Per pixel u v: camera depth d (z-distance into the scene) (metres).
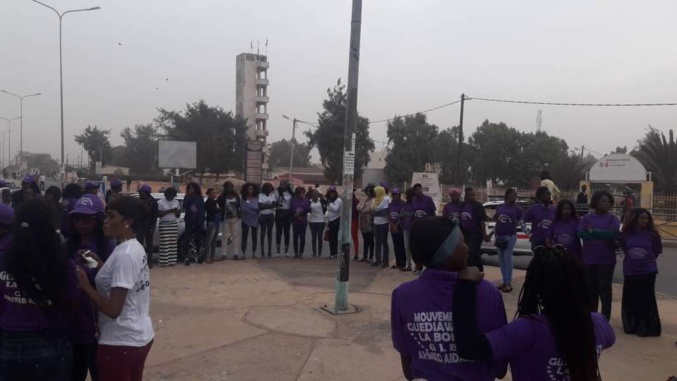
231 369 5.35
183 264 11.36
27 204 3.03
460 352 2.25
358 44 7.34
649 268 6.71
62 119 35.22
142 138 88.44
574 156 49.91
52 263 3.00
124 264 3.14
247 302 8.11
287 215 12.76
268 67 94.38
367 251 12.51
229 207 11.93
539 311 2.38
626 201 20.52
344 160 7.50
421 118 59.94
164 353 5.78
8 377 2.99
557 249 2.37
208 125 57.50
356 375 5.26
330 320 7.14
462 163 59.78
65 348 3.18
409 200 10.94
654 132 32.28
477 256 9.38
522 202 15.96
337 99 51.41
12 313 3.02
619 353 6.08
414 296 2.44
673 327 7.25
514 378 2.40
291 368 5.41
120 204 3.27
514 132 58.34
